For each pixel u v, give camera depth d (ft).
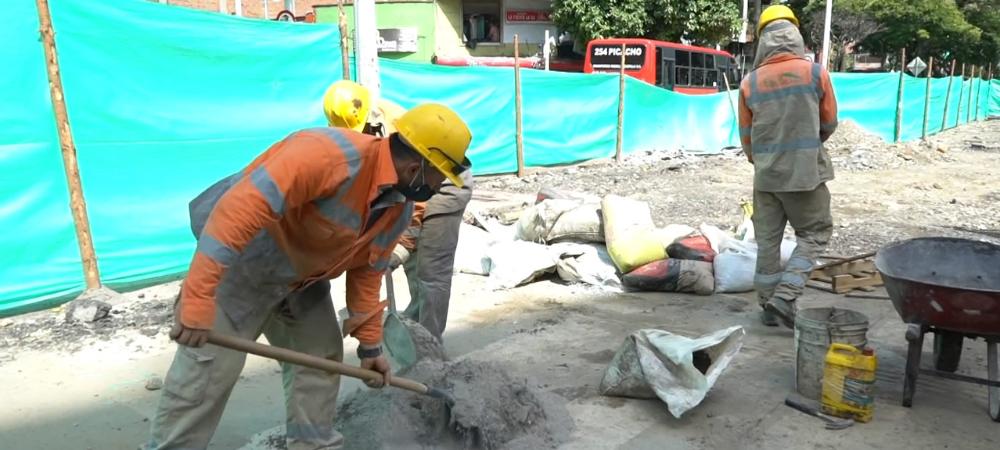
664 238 19.84
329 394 9.54
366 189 7.89
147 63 18.70
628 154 51.01
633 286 19.19
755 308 17.89
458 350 14.96
